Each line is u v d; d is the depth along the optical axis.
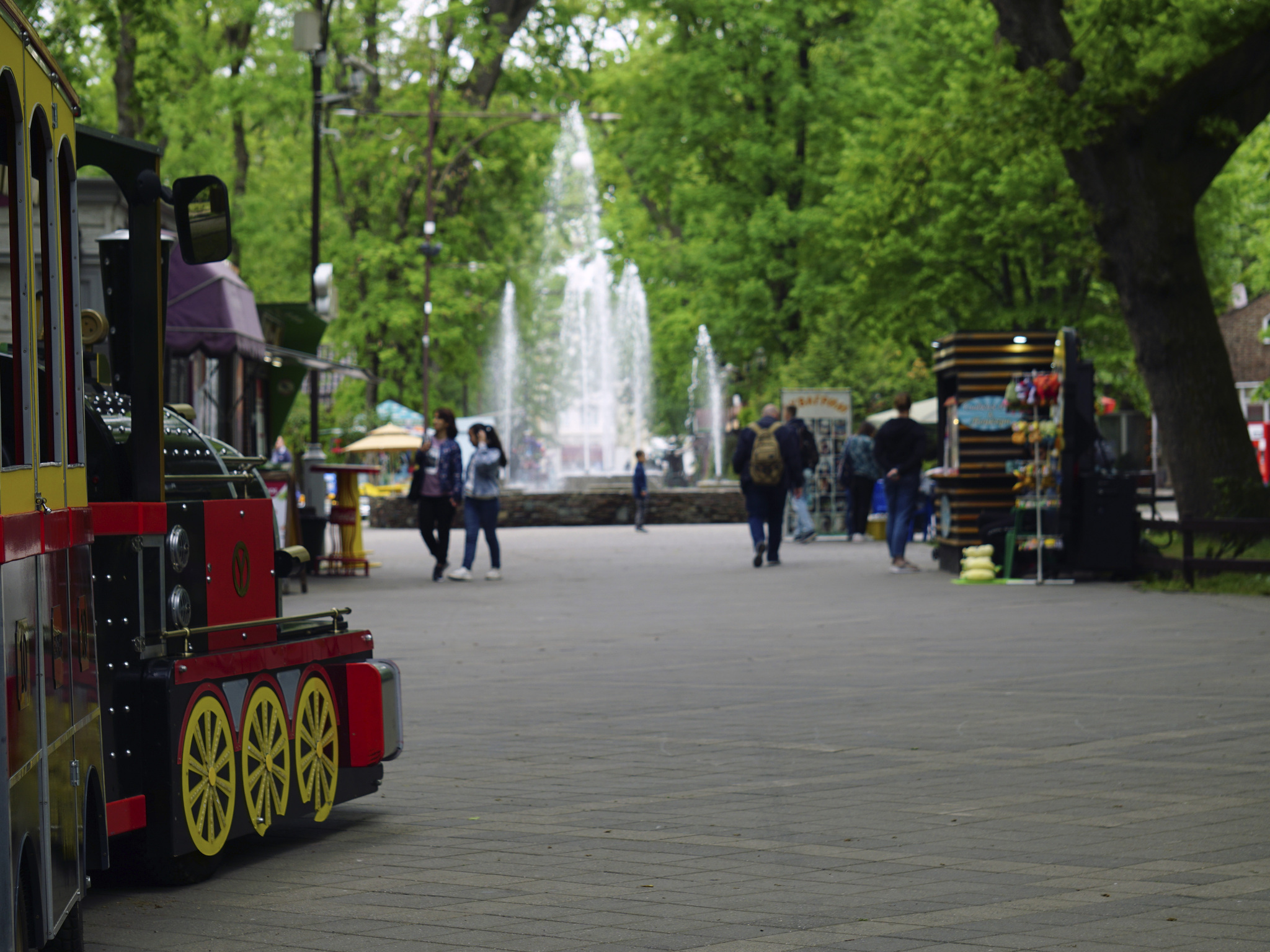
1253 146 37.62
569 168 58.41
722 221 50.88
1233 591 18.83
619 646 14.38
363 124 50.41
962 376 22.88
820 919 5.50
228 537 6.66
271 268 46.06
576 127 57.81
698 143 51.16
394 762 8.81
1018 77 21.06
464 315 53.88
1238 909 5.52
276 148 51.38
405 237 53.34
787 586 21.19
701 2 49.59
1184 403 21.28
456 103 48.88
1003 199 40.06
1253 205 42.62
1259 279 43.34
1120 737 9.13
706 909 5.66
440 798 7.82
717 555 28.70
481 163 50.78
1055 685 11.29
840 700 10.76
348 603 19.23
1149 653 13.07
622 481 50.97
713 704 10.72
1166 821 6.95
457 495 23.17
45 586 4.54
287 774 6.88
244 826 6.52
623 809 7.45
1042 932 5.27
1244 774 7.99
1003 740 9.11
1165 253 21.22
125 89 26.70
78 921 4.98
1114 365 42.59
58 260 4.92
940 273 41.28
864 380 44.88
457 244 53.59
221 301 18.53
